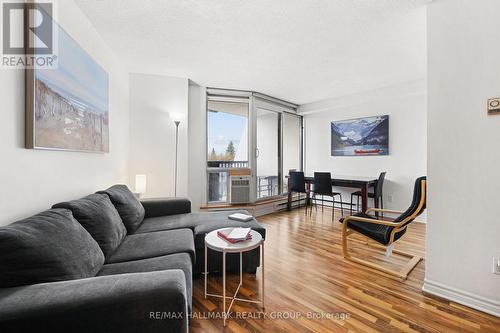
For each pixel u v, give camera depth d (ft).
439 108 5.59
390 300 5.54
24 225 3.34
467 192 5.24
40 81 4.50
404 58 9.36
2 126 3.84
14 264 2.96
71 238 3.78
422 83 11.73
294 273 6.91
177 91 11.61
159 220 7.78
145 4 6.07
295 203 17.07
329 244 9.34
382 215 13.61
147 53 8.91
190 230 6.75
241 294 5.82
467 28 5.20
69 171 5.73
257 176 15.67
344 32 7.41
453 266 5.44
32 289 2.85
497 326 4.63
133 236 6.14
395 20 6.75
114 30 7.29
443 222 5.57
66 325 2.60
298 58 9.36
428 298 5.60
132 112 10.87
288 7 6.17
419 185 6.59
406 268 6.96
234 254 6.70
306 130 17.93
